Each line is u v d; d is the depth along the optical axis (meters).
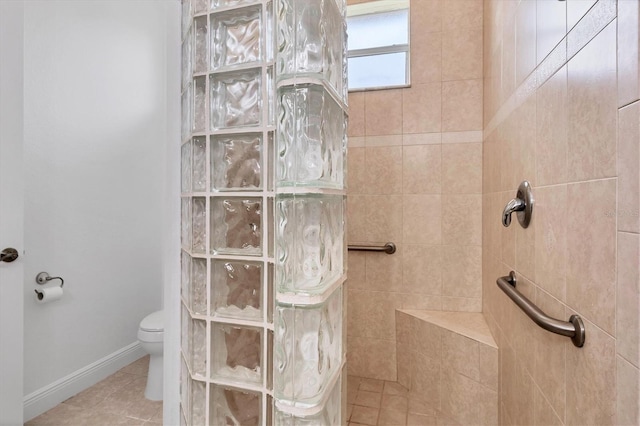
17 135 1.36
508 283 1.17
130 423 1.62
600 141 0.65
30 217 1.68
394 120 1.98
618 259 0.59
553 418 0.87
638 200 0.54
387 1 2.04
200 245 0.99
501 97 1.42
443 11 1.91
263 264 0.88
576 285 0.74
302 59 0.70
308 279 0.72
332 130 0.80
